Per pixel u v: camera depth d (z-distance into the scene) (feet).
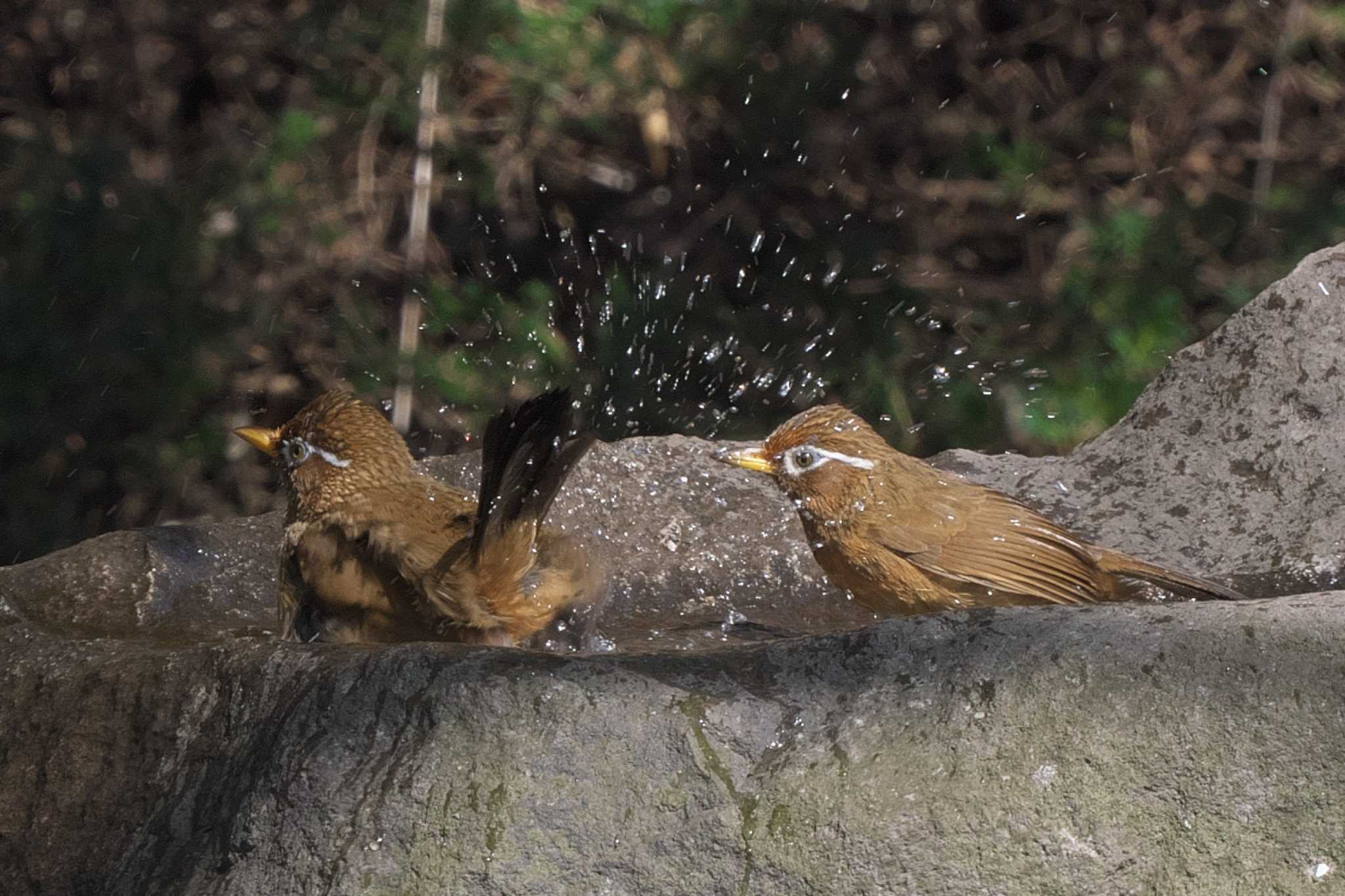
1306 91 72.02
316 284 68.18
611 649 30.86
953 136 73.77
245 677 22.45
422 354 65.92
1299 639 19.74
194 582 31.81
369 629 28.63
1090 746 19.70
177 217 65.82
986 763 19.77
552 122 71.87
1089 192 72.23
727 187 73.61
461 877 20.24
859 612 34.47
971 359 67.26
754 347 69.36
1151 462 35.96
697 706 20.44
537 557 28.09
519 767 20.38
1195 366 36.35
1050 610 20.71
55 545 62.59
